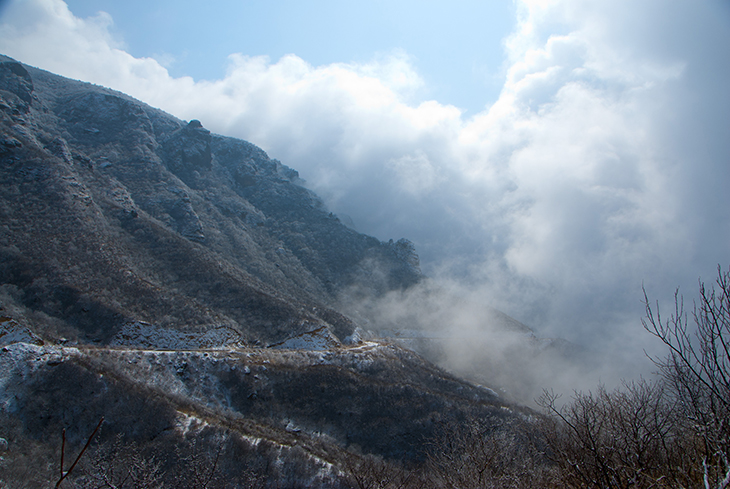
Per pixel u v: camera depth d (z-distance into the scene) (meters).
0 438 32.53
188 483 28.30
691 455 8.58
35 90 164.38
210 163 180.50
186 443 36.03
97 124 157.00
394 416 53.50
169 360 51.56
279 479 35.56
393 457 48.22
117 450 30.41
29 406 37.09
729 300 7.56
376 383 58.66
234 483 33.81
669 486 8.28
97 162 135.50
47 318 57.59
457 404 56.75
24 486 27.62
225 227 137.62
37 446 33.22
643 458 8.99
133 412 38.78
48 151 108.88
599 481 8.93
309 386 55.62
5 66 142.12
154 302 69.69
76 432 36.06
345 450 46.09
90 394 39.25
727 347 7.35
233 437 38.12
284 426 48.91
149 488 24.06
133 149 150.25
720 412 7.29
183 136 176.25
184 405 43.03
